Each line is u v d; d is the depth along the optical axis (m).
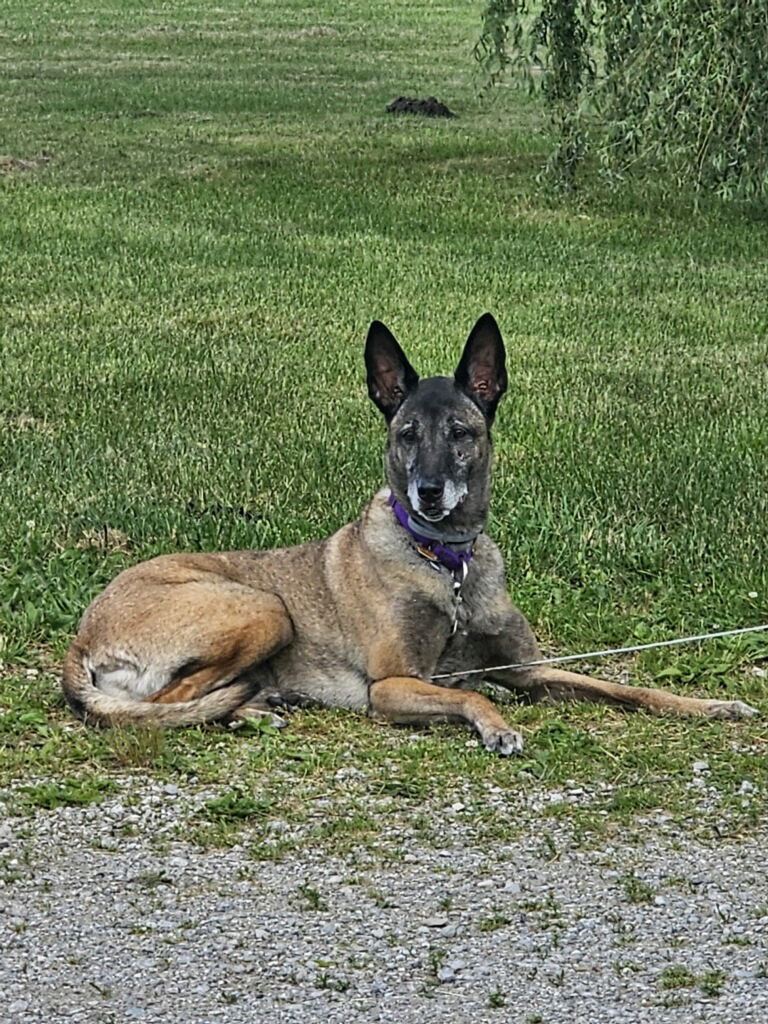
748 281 7.43
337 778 3.58
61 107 12.79
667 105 7.56
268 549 4.22
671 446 5.18
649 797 3.52
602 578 4.39
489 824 3.44
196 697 3.76
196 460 5.05
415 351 6.11
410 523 3.81
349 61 16.27
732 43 7.14
